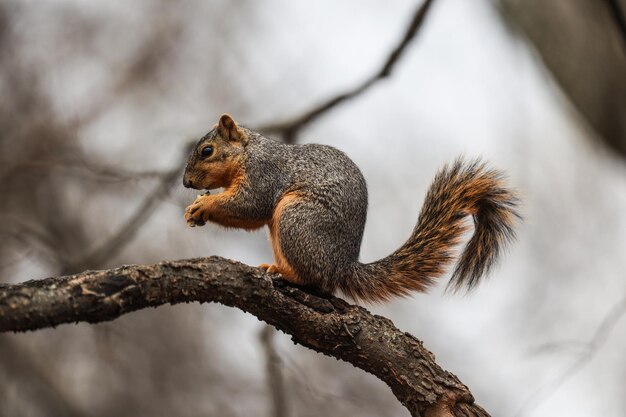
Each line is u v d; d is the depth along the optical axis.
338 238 7.65
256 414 14.63
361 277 7.69
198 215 8.27
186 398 14.85
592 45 11.44
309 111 12.38
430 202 7.87
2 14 16.95
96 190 15.62
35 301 5.58
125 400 14.91
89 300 5.72
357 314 6.73
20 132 15.59
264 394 14.77
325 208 7.68
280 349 11.09
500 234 7.86
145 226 14.87
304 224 7.61
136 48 17.75
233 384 14.92
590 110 11.58
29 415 14.98
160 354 15.06
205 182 8.49
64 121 15.73
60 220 15.55
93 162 13.67
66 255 12.70
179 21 18.09
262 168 8.24
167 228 13.91
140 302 5.97
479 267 7.80
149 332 15.16
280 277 6.64
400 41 11.84
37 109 16.02
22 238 12.10
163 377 15.00
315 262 7.55
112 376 15.04
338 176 7.79
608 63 11.41
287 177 8.06
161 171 11.84
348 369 14.57
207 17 18.30
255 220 8.32
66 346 15.16
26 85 16.27
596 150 15.21
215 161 8.44
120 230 12.20
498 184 7.85
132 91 17.25
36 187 15.48
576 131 15.56
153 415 14.75
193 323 15.35
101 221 15.67
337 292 7.88
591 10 11.34
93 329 14.61
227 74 17.80
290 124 12.43
